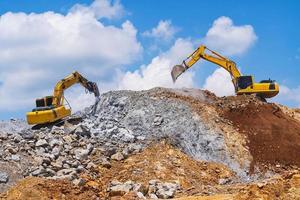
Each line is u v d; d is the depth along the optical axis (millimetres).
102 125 41938
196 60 49094
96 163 36031
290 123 43781
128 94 46656
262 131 42000
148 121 42781
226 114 44094
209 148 40281
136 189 32312
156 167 35906
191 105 44031
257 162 39312
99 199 31234
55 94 44562
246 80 47812
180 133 41125
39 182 30578
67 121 42938
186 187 34250
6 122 47156
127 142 39875
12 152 35188
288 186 25000
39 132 39375
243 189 26234
